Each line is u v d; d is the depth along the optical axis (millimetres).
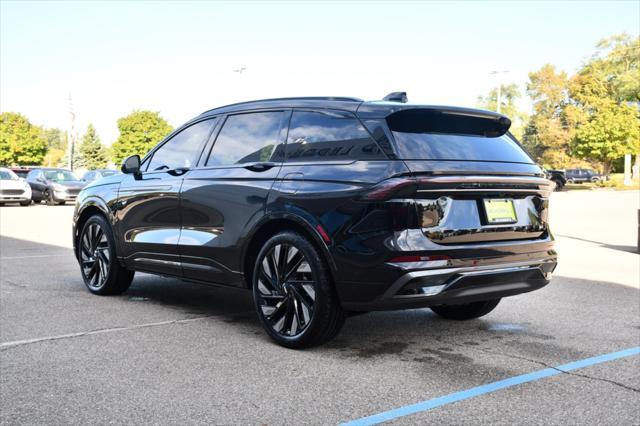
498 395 3334
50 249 10195
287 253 4238
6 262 8516
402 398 3275
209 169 5012
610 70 63125
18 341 4348
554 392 3391
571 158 64375
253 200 4480
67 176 27734
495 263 4031
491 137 4406
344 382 3531
